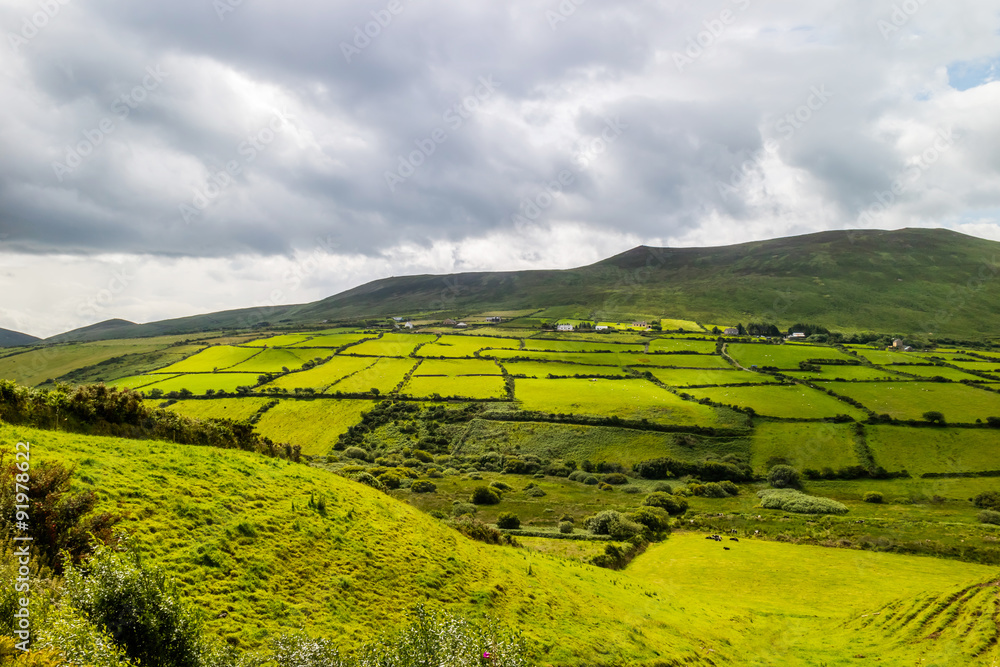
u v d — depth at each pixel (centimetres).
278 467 3303
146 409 3453
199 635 1340
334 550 2492
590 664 2323
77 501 1659
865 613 4247
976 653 3072
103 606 1206
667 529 7212
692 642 3078
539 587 3084
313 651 1562
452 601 2489
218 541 2138
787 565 5800
